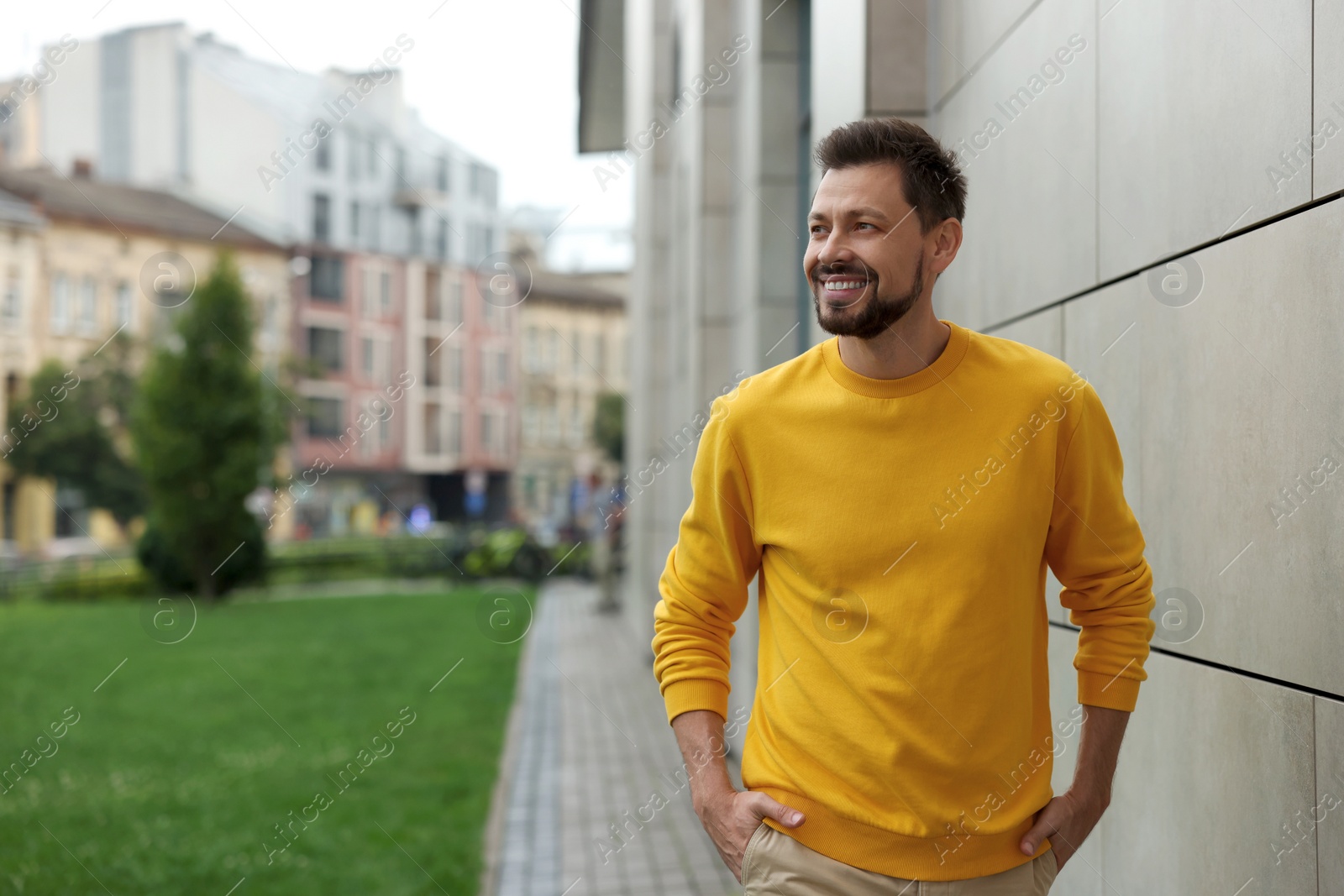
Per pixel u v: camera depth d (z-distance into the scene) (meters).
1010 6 2.38
